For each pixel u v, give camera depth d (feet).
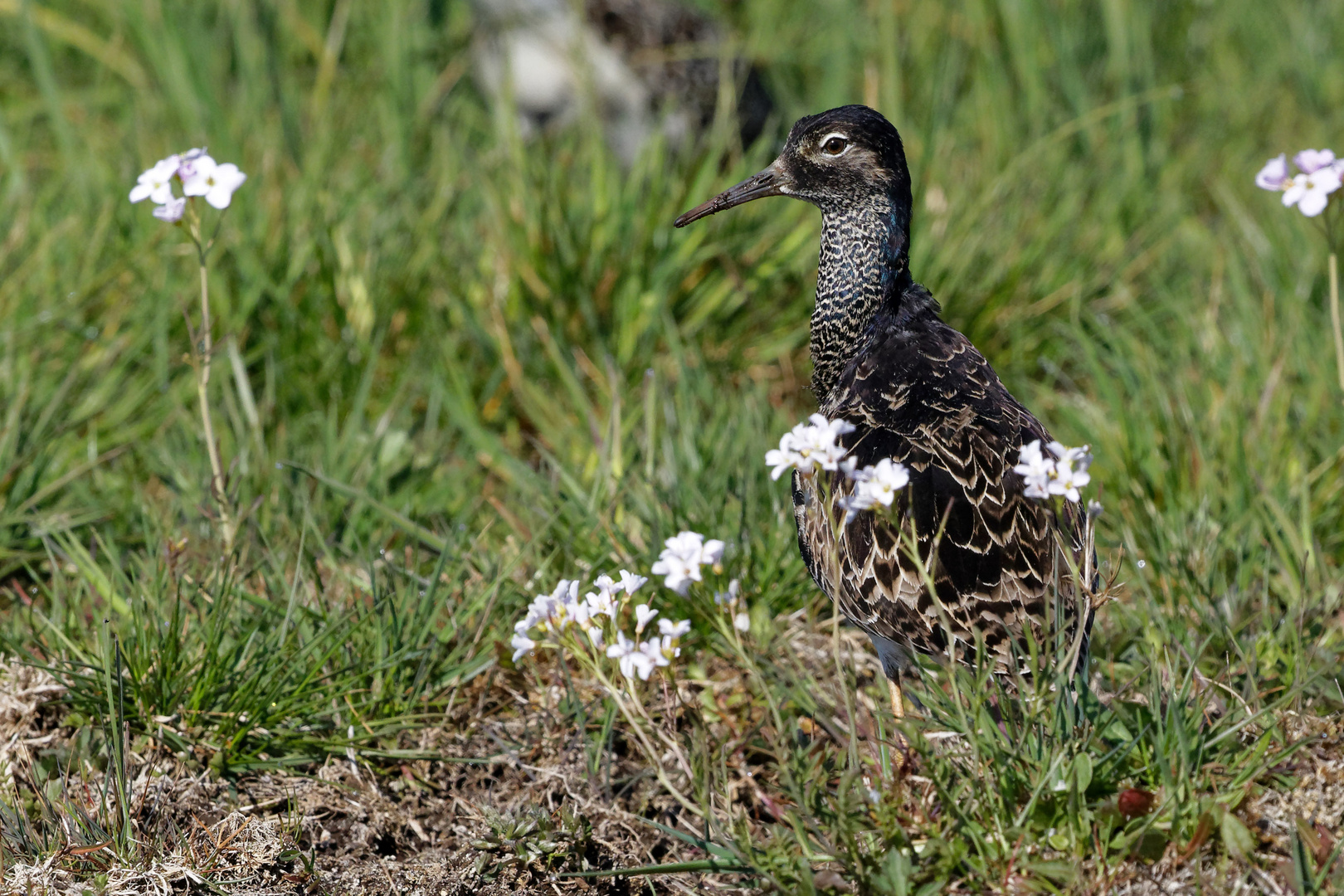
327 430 34.53
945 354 27.61
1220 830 21.86
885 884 21.27
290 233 41.06
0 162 45.39
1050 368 38.34
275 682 26.32
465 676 27.76
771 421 36.22
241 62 51.67
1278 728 23.75
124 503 33.76
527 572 31.22
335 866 24.26
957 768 23.32
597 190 41.78
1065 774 22.54
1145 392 36.50
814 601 30.60
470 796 26.25
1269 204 45.44
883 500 21.71
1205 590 29.14
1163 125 53.62
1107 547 31.96
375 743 26.73
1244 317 38.93
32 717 26.22
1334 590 28.89
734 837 23.12
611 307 40.11
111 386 36.45
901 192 28.76
